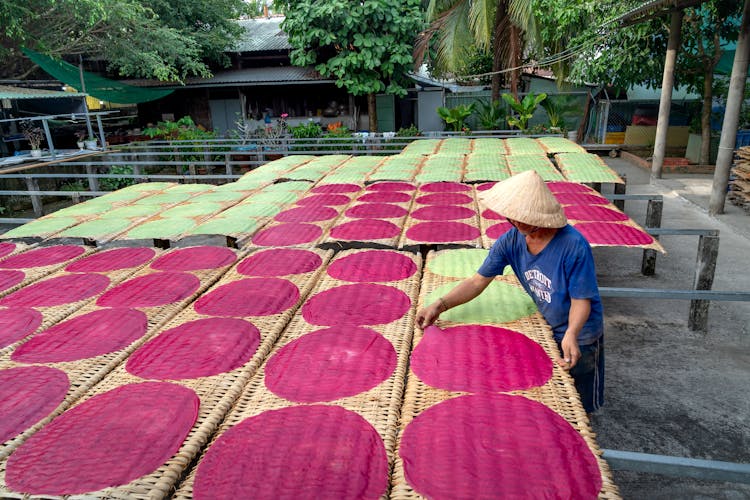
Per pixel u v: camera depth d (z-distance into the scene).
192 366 2.30
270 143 14.32
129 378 2.23
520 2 13.46
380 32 15.30
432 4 14.73
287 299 3.01
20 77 14.22
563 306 2.44
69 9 11.73
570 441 1.77
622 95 15.93
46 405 2.06
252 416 1.96
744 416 3.44
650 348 4.35
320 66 15.56
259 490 1.58
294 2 15.06
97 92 14.35
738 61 7.56
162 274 3.48
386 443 1.80
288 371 2.26
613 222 4.47
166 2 15.54
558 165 7.61
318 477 1.63
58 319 2.87
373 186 6.16
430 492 1.56
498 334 2.50
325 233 4.38
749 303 5.11
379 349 2.42
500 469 1.64
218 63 18.72
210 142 14.48
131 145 14.53
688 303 5.19
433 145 9.81
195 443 1.81
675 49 10.39
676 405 3.59
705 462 1.92
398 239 4.21
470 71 19.22
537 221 2.22
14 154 12.99
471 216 4.71
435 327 2.60
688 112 15.04
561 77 15.25
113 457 1.74
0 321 2.83
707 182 10.73
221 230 4.44
